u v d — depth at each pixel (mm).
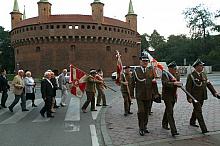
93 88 13781
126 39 68062
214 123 9625
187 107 13633
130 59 70312
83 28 62188
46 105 12406
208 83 8906
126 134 8508
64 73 16188
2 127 10258
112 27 64938
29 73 15742
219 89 22672
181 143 7293
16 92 14062
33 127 10203
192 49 85875
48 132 9312
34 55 63969
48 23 61844
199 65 8766
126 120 10984
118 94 23203
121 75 12289
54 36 61719
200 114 8344
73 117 12258
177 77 8812
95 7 62812
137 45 74125
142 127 8391
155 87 8781
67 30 61750
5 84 15523
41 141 8086
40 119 11898
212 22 85938
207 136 7953
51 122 11156
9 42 90562
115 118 11508
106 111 13562
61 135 8828
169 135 8195
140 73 8562
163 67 9109
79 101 18469
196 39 86750
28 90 15695
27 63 65125
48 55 62562
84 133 9047
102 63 63781
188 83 8797
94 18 62875
